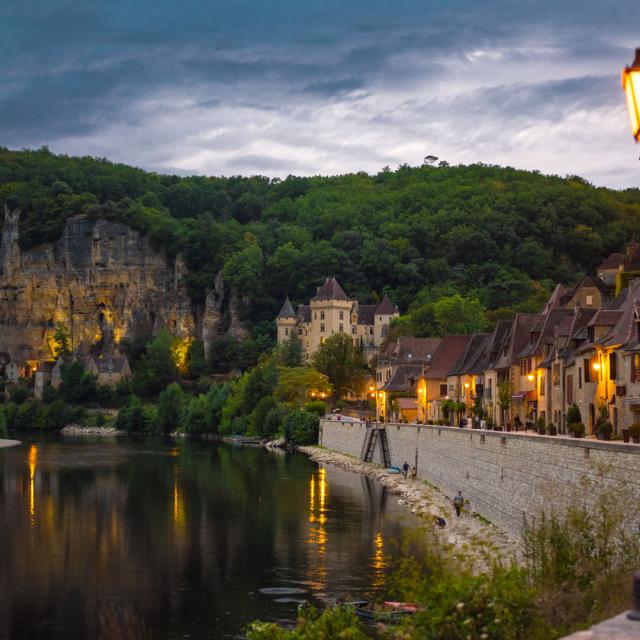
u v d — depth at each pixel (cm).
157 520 8038
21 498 9656
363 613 4562
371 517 8056
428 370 14088
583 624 2545
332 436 16325
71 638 4600
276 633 3406
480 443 6894
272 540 6969
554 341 8794
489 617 2488
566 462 4641
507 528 5891
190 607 5072
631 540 3356
